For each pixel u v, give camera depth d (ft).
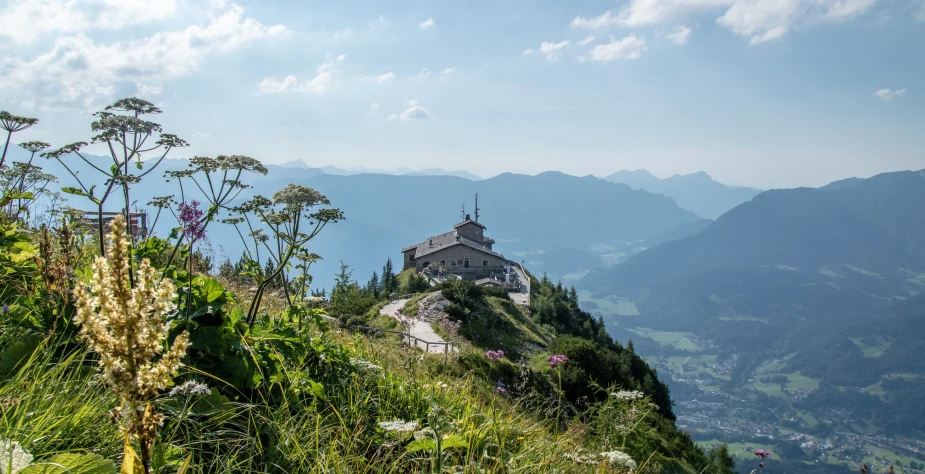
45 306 16.51
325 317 28.14
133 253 19.62
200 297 17.54
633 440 25.31
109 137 20.26
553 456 19.27
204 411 14.03
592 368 76.54
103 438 12.14
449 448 17.12
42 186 34.88
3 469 9.07
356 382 19.84
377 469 15.74
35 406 12.06
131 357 6.70
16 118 28.50
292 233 22.75
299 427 16.14
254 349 17.98
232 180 21.49
